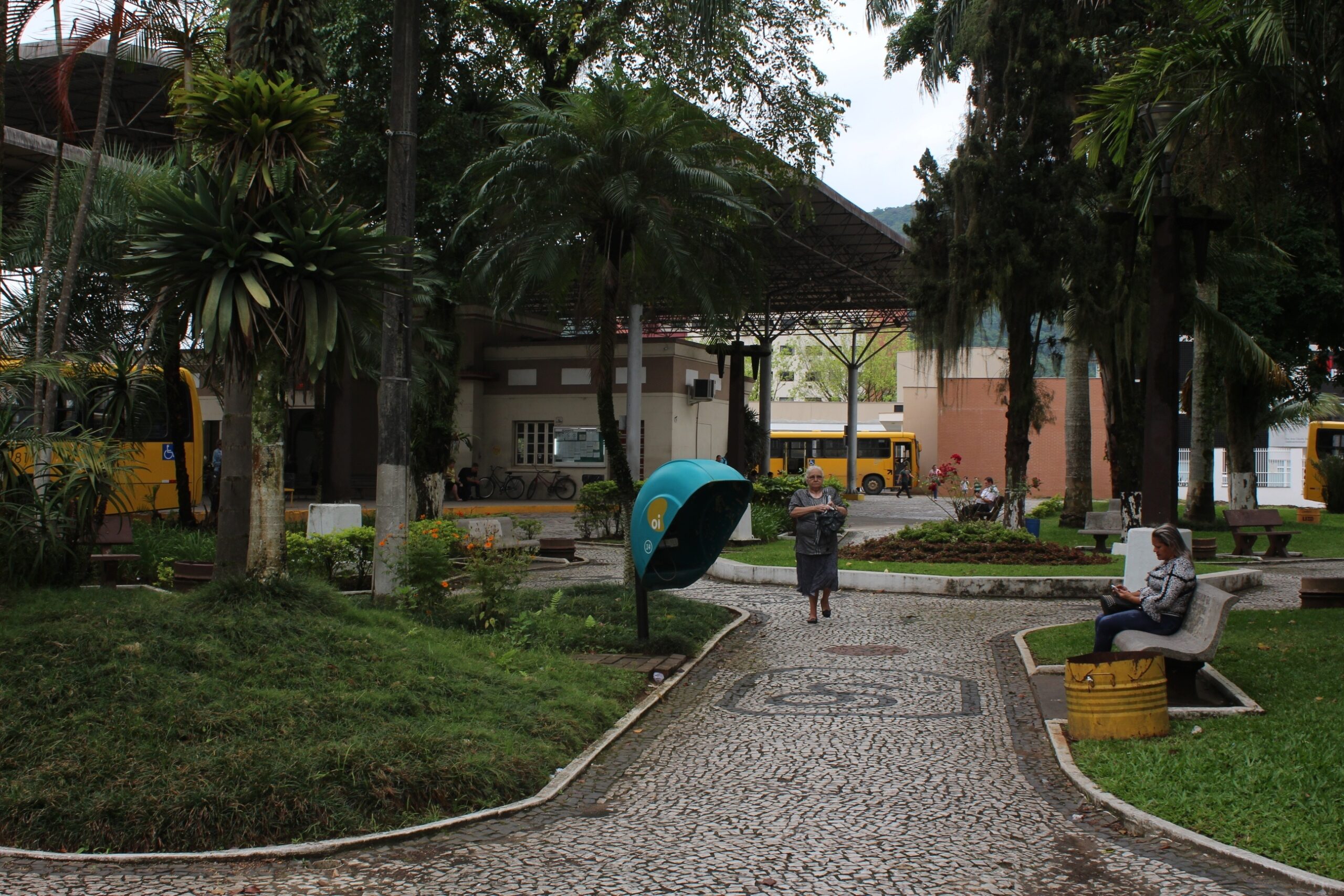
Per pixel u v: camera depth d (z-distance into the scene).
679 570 10.28
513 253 16.83
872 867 4.75
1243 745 6.14
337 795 5.20
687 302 17.61
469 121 24.05
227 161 7.45
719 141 16.00
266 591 7.46
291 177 7.39
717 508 10.16
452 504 32.91
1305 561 19.02
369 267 7.55
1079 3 20.69
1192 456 24.84
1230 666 8.41
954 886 4.52
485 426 37.09
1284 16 9.90
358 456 36.53
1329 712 6.83
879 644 10.43
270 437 8.25
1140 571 10.91
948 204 21.39
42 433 10.48
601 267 16.05
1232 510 19.88
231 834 4.87
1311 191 12.22
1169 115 10.72
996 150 20.38
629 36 24.62
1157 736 6.62
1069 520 24.03
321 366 7.21
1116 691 6.60
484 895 4.39
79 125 27.78
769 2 25.42
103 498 10.41
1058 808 5.58
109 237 15.56
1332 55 10.05
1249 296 23.97
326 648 6.90
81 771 5.12
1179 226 11.05
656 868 4.73
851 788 5.96
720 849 4.98
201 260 7.11
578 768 6.21
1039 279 20.03
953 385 52.72
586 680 8.08
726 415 38.19
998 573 14.38
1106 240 19.91
